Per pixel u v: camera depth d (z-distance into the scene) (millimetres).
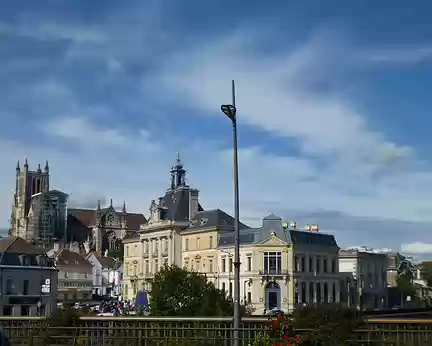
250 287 99188
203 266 111562
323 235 106812
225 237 107812
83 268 153500
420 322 26734
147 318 31422
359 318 26984
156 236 124000
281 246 98875
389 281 155500
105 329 30016
